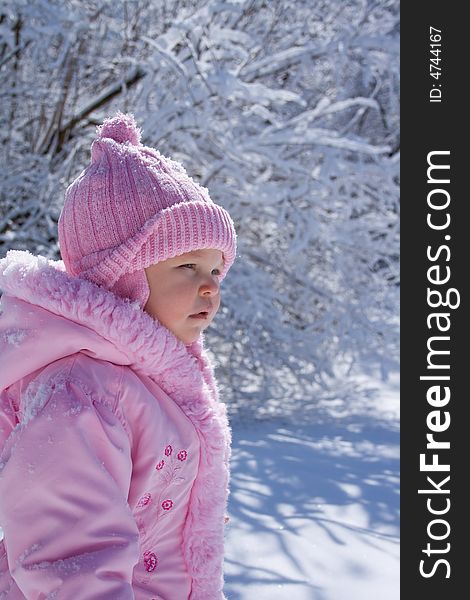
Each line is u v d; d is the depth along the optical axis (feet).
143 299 4.27
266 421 13.96
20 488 3.63
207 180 15.48
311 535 8.03
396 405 15.42
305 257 16.37
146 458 3.99
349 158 21.06
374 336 16.24
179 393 4.31
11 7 13.94
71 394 3.75
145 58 15.39
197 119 14.24
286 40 17.10
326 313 16.20
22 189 14.74
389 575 7.14
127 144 4.57
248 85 13.85
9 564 3.63
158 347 4.16
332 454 11.78
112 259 4.20
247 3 15.58
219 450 4.33
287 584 6.75
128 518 3.65
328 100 15.93
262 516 8.59
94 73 15.74
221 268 4.63
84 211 4.33
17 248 14.44
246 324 15.43
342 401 15.80
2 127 14.88
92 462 3.63
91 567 3.43
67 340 3.94
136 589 3.96
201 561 4.20
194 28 13.80
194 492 4.26
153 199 4.28
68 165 14.79
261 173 16.94
